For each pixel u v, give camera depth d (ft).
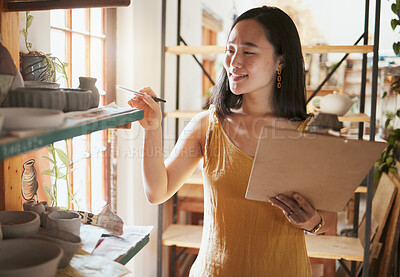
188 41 12.37
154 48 8.87
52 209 4.09
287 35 4.58
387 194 8.93
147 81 8.41
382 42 11.27
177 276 10.46
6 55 3.15
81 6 3.71
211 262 4.68
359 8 14.66
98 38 6.93
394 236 8.31
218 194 4.65
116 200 7.50
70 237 3.33
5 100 3.16
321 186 3.91
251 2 12.26
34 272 2.62
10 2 3.89
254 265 4.53
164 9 7.73
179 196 10.08
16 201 4.22
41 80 4.33
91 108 3.82
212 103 5.16
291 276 4.59
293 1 15.03
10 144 2.30
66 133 2.83
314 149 3.59
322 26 15.06
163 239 8.16
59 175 4.99
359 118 7.66
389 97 9.82
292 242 4.62
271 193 4.07
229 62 4.61
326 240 8.37
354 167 3.67
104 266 3.38
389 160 9.36
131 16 7.34
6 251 2.99
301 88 4.87
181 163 5.06
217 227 4.68
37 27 5.00
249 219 4.54
